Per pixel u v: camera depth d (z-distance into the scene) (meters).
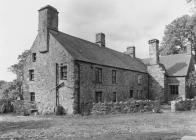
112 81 27.92
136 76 33.78
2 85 33.41
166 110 25.36
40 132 12.05
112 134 11.09
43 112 23.88
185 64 37.72
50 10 25.14
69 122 15.88
